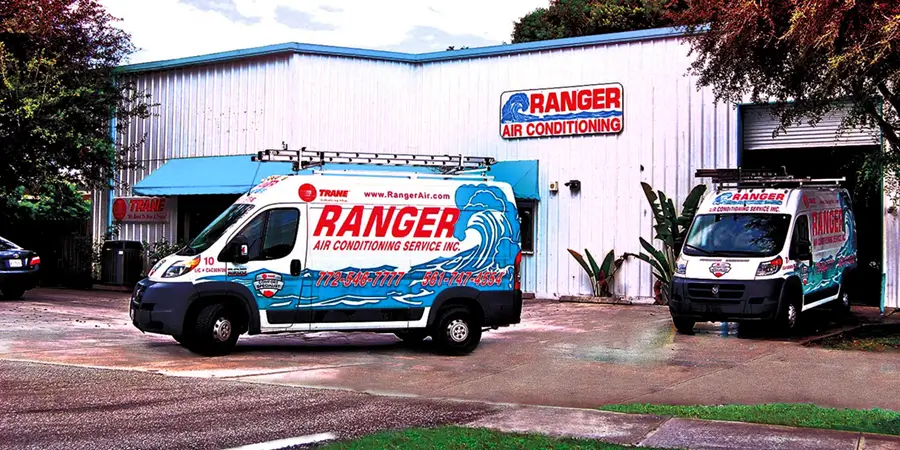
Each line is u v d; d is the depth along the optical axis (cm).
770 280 1422
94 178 2230
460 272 1255
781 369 1138
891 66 1262
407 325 1232
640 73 2088
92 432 721
